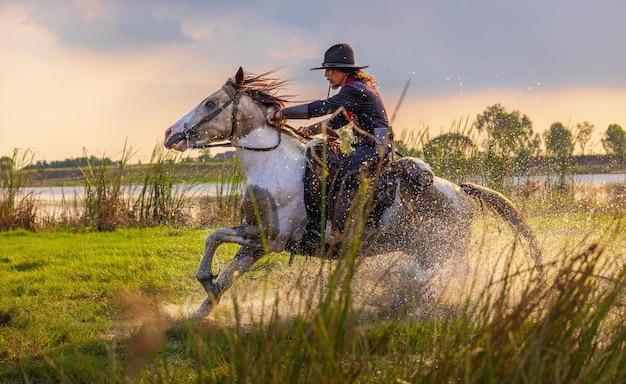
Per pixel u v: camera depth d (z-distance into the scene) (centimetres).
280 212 634
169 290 681
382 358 430
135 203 1447
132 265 920
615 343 363
